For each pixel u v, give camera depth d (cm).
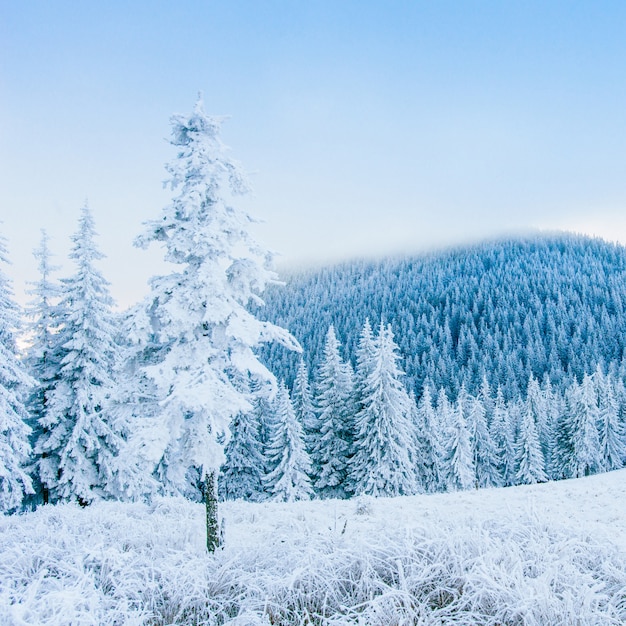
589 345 14400
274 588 590
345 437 3809
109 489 2189
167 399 744
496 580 538
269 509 1612
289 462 3550
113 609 575
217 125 895
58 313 2234
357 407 3778
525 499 1683
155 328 897
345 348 15012
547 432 6888
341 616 536
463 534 668
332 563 625
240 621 538
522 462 5766
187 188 879
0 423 1784
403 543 653
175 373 817
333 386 3809
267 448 4184
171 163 865
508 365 12781
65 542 847
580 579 541
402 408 3550
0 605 530
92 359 2198
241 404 804
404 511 1438
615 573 572
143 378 875
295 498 3500
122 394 866
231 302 872
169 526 1041
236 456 3803
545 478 5688
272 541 796
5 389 1861
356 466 3519
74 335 2152
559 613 470
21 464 2156
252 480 3862
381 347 3472
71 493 2120
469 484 4472
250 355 859
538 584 507
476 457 5588
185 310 827
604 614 470
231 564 679
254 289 940
